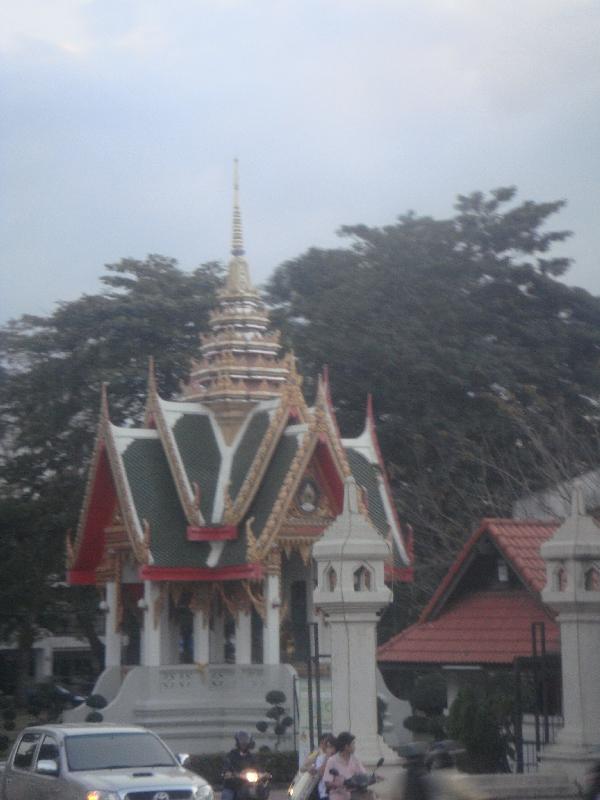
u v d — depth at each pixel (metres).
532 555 28.50
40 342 59.06
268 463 39.25
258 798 23.06
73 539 52.34
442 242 60.34
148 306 59.06
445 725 28.89
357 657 22.45
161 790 20.95
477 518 47.97
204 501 39.38
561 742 20.88
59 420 57.50
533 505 46.31
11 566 50.12
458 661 28.22
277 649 37.88
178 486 38.84
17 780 22.73
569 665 21.06
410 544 40.56
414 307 57.25
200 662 38.34
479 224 61.53
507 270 59.47
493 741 25.12
